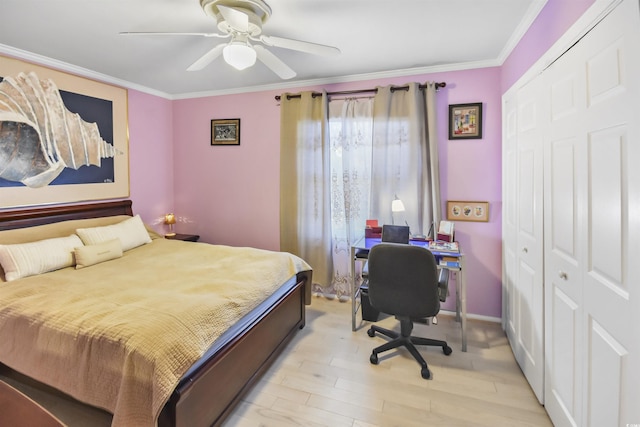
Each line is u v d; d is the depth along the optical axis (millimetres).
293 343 2545
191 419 1428
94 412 1689
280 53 2623
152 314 1578
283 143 3451
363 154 3219
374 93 3158
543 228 1783
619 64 1104
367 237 2965
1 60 2465
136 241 3080
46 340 1561
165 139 4008
